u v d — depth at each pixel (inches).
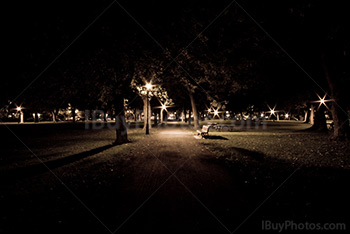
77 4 227.5
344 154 379.6
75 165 309.9
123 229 141.6
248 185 224.5
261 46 558.3
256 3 400.2
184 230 140.3
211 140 608.1
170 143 551.2
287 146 480.4
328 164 308.7
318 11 383.9
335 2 331.3
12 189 211.2
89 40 258.2
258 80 733.3
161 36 288.5
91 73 318.0
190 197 194.1
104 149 456.4
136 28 263.1
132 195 199.2
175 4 262.2
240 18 384.5
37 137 713.6
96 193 203.8
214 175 261.6
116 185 226.7
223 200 187.2
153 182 236.4
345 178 243.3
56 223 148.3
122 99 557.6
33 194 199.3
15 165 309.1
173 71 384.2
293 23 465.1
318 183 227.6
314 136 687.1
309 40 545.3
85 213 163.5
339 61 548.7
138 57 308.8
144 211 167.0
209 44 354.0
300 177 248.2
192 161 339.3
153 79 718.5
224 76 448.5
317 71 695.1
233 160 340.2
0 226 142.7
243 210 168.4
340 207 171.6
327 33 405.4
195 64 370.6
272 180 239.1
